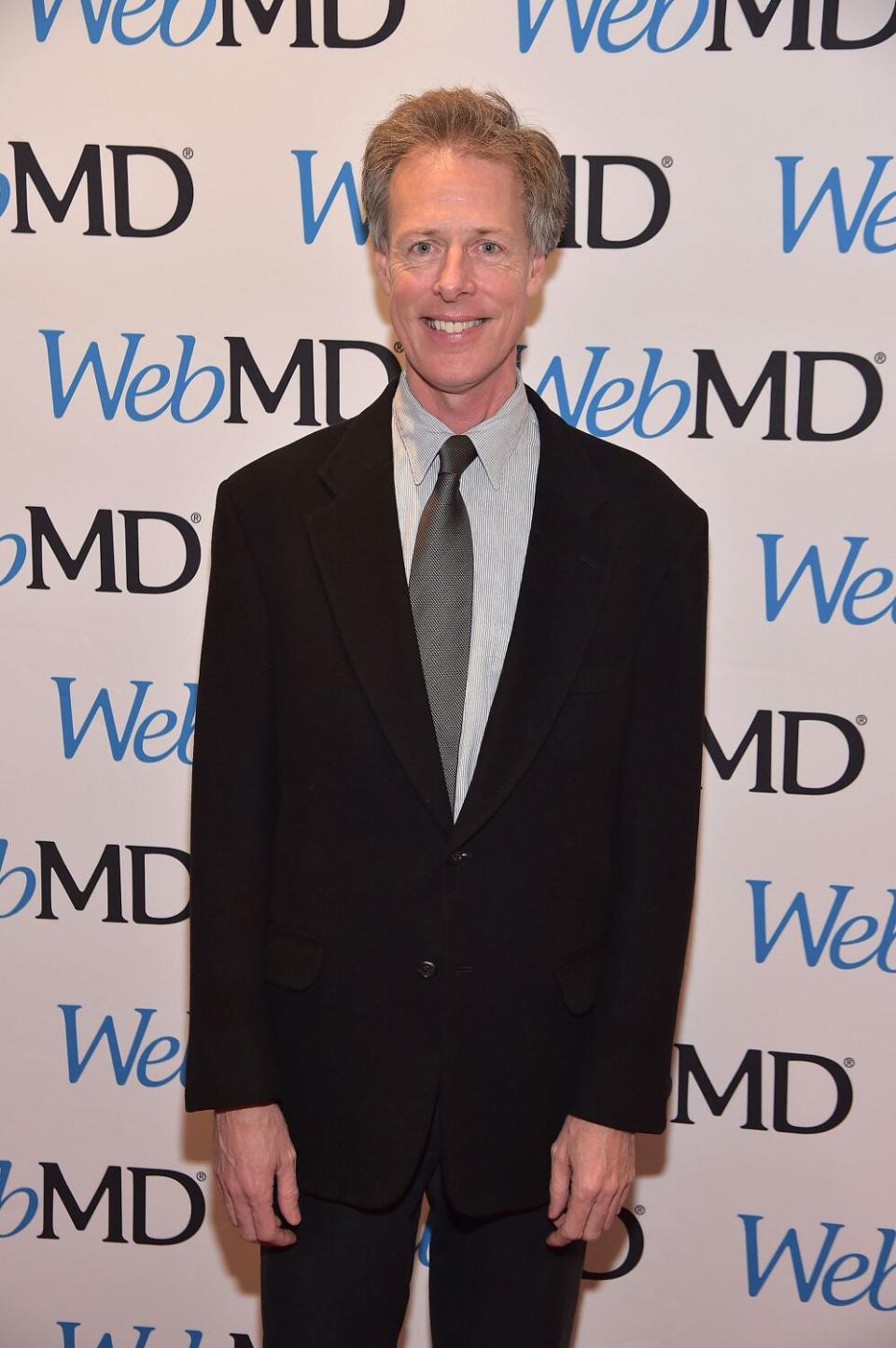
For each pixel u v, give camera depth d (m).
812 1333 1.80
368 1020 1.16
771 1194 1.78
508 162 1.09
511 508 1.18
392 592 1.12
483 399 1.15
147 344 1.63
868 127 1.51
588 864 1.17
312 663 1.13
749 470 1.61
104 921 1.78
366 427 1.21
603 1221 1.20
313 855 1.16
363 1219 1.25
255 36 1.55
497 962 1.15
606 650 1.14
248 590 1.17
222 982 1.18
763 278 1.56
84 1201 1.86
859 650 1.63
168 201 1.59
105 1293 1.88
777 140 1.53
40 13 1.55
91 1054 1.82
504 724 1.10
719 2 1.50
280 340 1.62
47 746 1.74
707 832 1.70
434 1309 1.36
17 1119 1.84
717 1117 1.76
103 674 1.72
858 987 1.71
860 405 1.58
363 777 1.13
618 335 1.59
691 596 1.18
